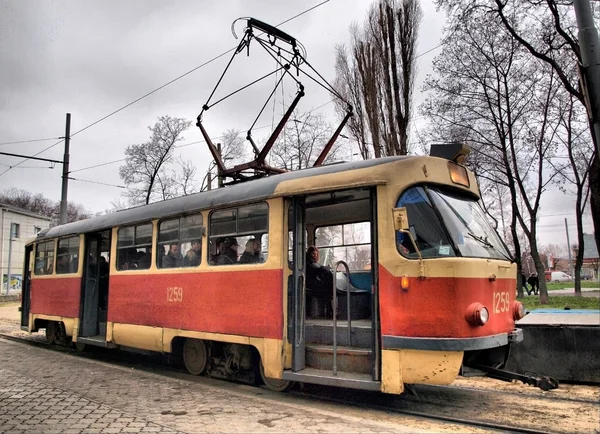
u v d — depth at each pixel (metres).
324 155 8.77
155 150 29.67
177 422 5.28
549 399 6.63
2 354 10.60
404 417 5.80
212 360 7.92
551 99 18.56
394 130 18.95
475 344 5.33
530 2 15.41
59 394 6.62
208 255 7.69
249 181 7.66
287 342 6.49
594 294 26.41
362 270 7.30
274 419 5.38
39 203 70.19
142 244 9.10
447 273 5.37
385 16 19.42
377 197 5.90
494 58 18.61
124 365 9.73
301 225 6.83
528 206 19.34
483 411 6.04
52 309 11.67
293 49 9.31
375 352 5.71
